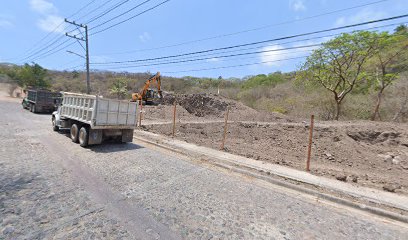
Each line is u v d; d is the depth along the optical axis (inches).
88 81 1035.9
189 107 1200.8
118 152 351.6
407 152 492.4
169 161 320.5
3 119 593.3
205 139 521.7
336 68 887.7
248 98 1578.5
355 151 481.7
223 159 340.2
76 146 369.1
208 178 261.0
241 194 221.6
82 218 155.8
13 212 157.2
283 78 1914.4
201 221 163.5
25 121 594.2
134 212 169.5
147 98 1157.7
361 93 1057.5
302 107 1176.2
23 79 1758.1
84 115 372.2
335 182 262.7
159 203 187.3
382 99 968.3
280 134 587.2
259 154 402.0
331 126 631.2
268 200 212.5
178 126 649.6
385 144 556.7
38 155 299.7
